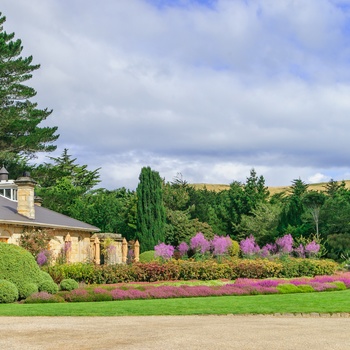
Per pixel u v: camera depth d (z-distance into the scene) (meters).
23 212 32.97
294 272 32.69
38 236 31.58
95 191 74.56
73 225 37.16
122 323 14.83
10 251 22.38
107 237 41.75
